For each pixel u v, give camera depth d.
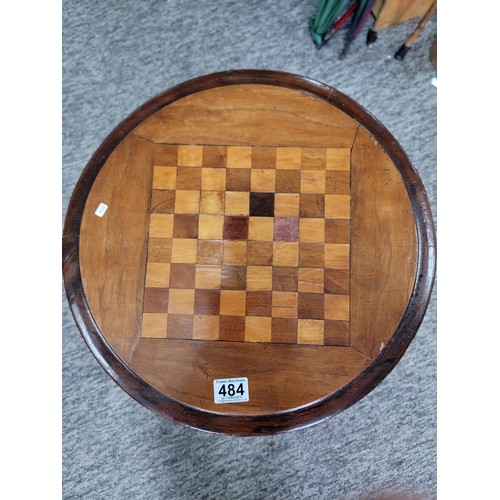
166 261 0.67
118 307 0.66
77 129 0.94
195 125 0.71
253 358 0.65
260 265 0.67
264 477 0.82
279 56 0.98
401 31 1.00
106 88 0.96
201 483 0.82
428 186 0.91
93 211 0.68
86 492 0.82
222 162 0.70
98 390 0.84
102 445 0.83
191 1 1.00
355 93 0.96
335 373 0.64
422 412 0.83
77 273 0.67
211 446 0.83
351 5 0.95
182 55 0.98
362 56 0.98
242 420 0.63
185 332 0.65
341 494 0.81
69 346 0.85
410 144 0.93
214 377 0.64
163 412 0.63
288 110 0.71
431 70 0.97
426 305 0.66
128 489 0.82
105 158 0.70
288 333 0.65
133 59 0.98
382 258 0.67
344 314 0.66
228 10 1.00
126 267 0.67
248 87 0.72
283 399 0.64
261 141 0.70
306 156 0.70
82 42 0.98
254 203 0.69
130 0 1.00
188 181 0.69
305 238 0.68
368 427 0.83
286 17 1.00
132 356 0.65
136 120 0.71
